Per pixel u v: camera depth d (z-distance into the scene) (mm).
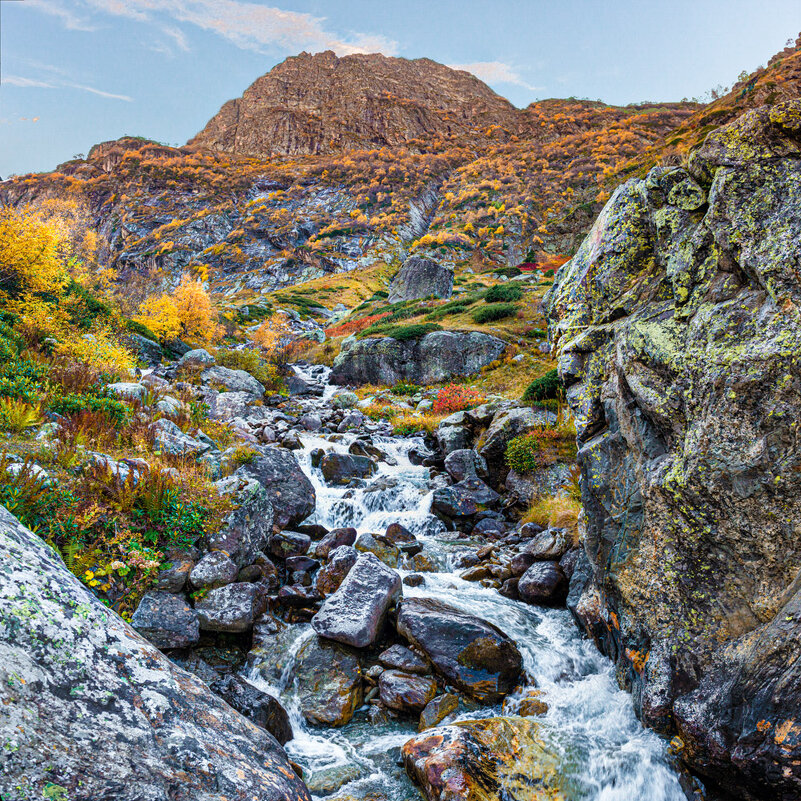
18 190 146000
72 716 2604
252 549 7273
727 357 3721
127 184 148125
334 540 8367
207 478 8031
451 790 3863
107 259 117062
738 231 3889
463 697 5312
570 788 4043
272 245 113625
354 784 4293
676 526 4168
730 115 70750
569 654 5820
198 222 122812
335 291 80000
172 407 11234
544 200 105562
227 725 3359
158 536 6355
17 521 3574
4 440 7133
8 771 2217
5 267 17109
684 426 4188
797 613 3201
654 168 5520
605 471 5227
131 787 2496
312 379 26031
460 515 10188
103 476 6434
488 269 63219
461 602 6895
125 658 3146
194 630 5621
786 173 3766
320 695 5359
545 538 7742
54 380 10148
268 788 3008
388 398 20859
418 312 33781
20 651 2664
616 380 5207
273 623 6305
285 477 9648
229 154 197250
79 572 5473
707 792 3721
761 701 3227
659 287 5043
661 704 4043
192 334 32438
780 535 3473
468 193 118500
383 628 6254
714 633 3842
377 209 121062
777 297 3559
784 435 3406
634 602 4570
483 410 13938
